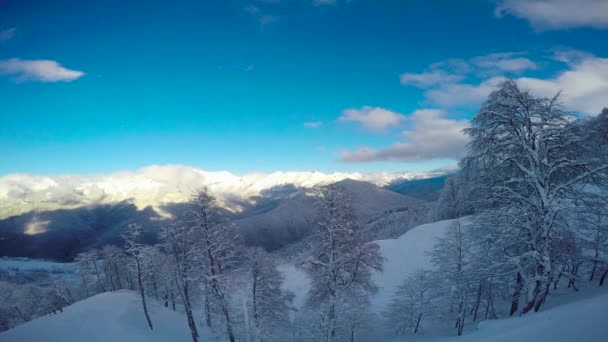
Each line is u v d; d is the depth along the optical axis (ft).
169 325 128.47
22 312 214.28
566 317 38.52
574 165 58.54
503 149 64.23
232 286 89.92
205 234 87.25
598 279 77.92
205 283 90.53
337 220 77.61
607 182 55.67
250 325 90.79
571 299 64.64
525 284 63.67
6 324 207.00
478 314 91.76
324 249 79.56
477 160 66.64
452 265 86.48
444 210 245.65
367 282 80.89
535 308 58.85
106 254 196.03
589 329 31.17
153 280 167.32
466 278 80.07
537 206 59.62
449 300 86.22
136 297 149.89
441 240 90.94
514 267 66.23
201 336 118.21
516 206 62.90
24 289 222.89
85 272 194.18
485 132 64.80
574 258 61.57
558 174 61.00
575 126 57.77
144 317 129.49
